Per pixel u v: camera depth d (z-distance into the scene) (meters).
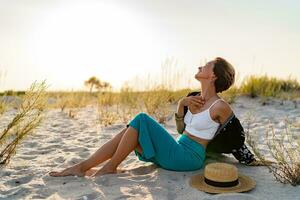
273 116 8.38
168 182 3.88
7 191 3.71
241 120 8.04
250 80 11.54
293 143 5.64
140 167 4.45
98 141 6.21
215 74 4.23
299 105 9.58
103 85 14.24
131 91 11.18
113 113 9.21
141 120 4.13
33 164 4.70
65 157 5.02
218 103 4.18
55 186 3.81
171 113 8.56
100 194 3.58
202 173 4.14
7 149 4.99
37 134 6.75
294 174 3.78
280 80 12.72
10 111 9.38
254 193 3.57
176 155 4.16
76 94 12.61
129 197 3.52
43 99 4.87
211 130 4.24
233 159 4.74
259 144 5.70
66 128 7.57
